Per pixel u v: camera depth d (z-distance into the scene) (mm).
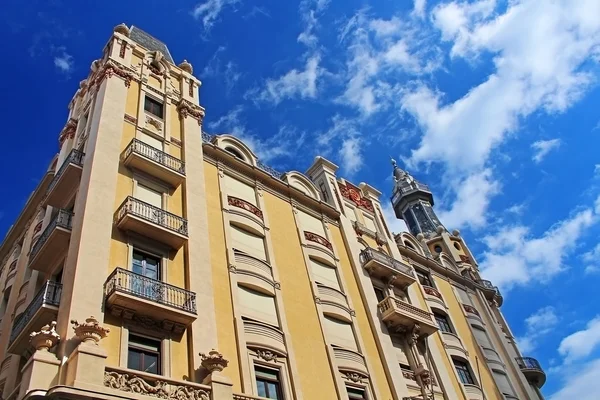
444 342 29141
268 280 21031
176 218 18359
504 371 32031
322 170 31844
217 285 18906
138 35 27266
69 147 23094
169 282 16797
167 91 23828
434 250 41875
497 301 39062
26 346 15586
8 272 23156
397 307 25422
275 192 26016
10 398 13711
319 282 23844
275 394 17844
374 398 21047
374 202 33906
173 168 19938
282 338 19562
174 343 15367
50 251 17172
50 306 14375
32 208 24156
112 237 16375
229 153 24484
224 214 21781
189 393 14016
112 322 14422
